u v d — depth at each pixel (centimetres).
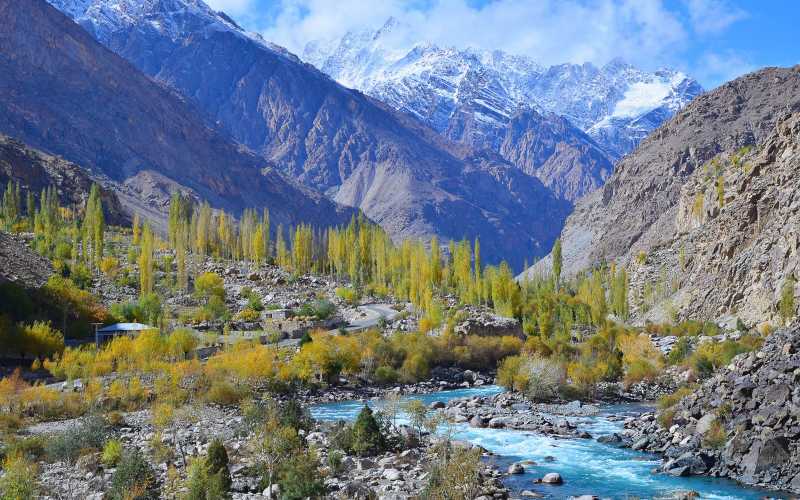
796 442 4694
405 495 4288
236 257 18488
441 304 14350
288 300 14712
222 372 8538
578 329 15162
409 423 6794
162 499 4244
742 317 12519
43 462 5141
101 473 4791
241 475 4712
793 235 11594
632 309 18088
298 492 4244
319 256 19562
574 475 5016
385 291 16138
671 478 4862
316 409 7988
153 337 9200
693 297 14825
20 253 13425
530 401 8406
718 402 5428
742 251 14012
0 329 8750
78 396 7162
